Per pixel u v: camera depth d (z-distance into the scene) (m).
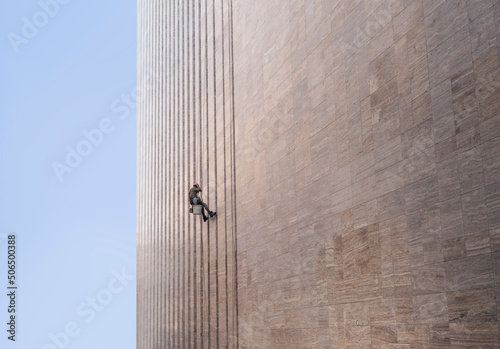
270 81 23.84
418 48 13.31
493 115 10.88
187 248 43.31
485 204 11.02
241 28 28.80
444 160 12.26
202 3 39.50
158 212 57.59
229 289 29.72
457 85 11.91
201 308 37.12
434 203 12.54
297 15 20.91
